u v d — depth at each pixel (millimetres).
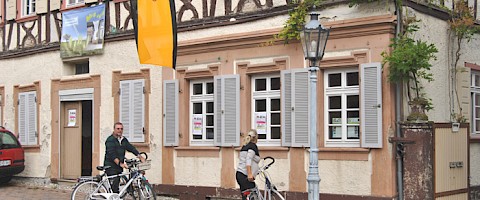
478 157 13398
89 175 15992
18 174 17625
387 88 10844
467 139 11648
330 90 11586
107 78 15227
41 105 17047
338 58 11281
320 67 11516
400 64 10445
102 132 15289
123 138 11867
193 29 13375
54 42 16750
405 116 11086
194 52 13375
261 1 12367
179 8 13742
